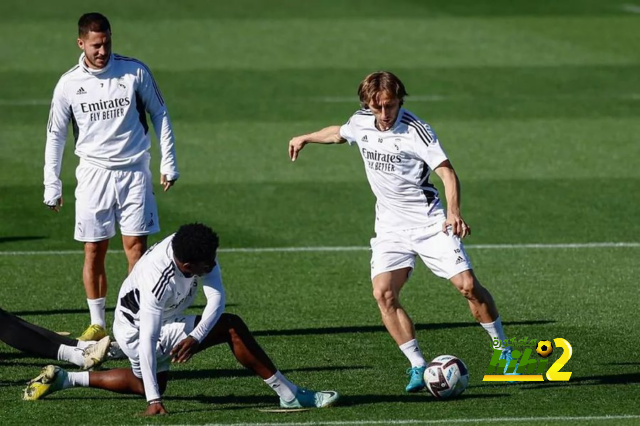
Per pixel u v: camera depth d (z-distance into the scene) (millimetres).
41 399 24812
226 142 56062
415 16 90250
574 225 42562
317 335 30375
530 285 35250
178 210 44781
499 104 64938
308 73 72188
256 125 59688
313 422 23328
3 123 59531
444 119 61375
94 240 29828
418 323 31438
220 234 41531
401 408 24328
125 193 29844
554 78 71312
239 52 77875
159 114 30078
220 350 28891
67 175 50250
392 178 25734
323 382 26469
